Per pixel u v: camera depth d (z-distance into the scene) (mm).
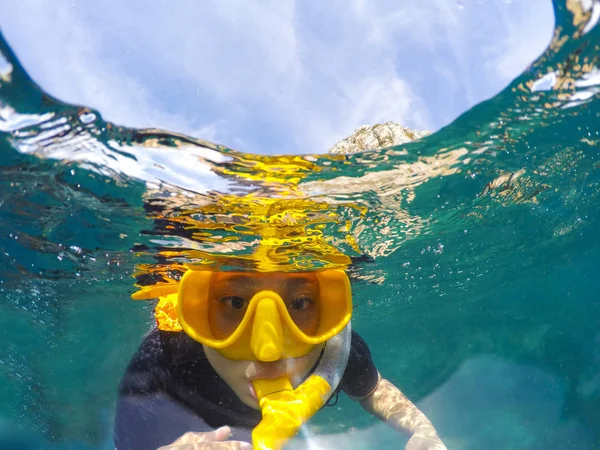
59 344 811
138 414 437
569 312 904
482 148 439
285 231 508
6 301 750
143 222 494
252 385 398
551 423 628
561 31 362
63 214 493
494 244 723
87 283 680
